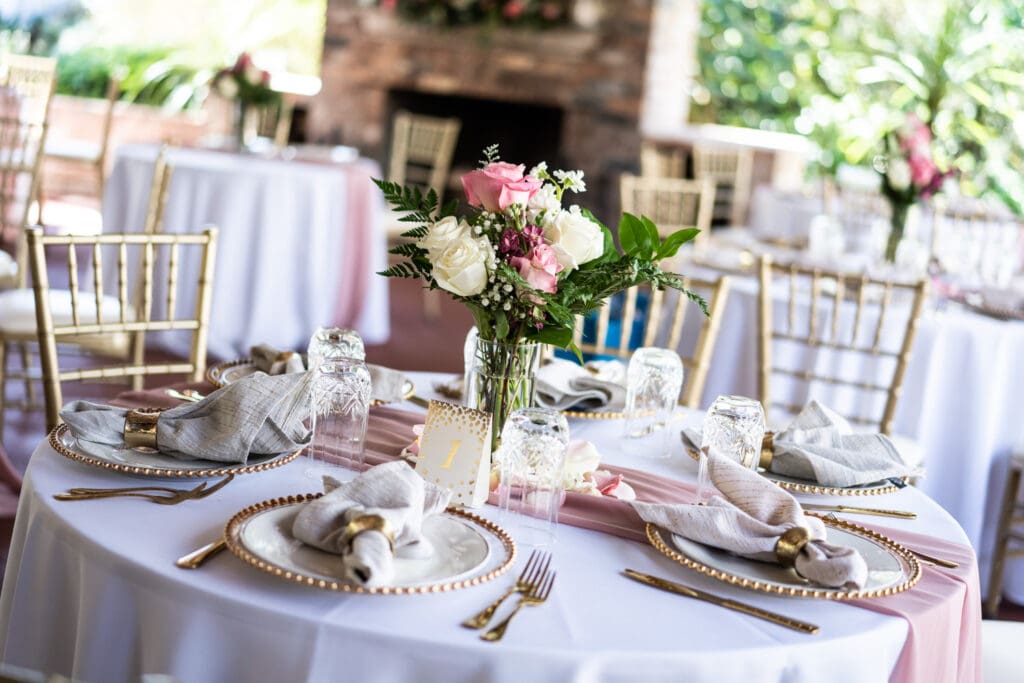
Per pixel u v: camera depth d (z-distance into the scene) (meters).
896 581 1.36
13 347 4.45
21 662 1.42
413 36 7.86
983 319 3.26
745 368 3.41
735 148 7.46
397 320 5.99
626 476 1.73
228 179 4.62
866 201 5.59
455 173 8.03
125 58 9.07
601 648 1.17
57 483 1.48
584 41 7.58
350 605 1.21
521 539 1.44
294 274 4.84
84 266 6.09
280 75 8.72
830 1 8.04
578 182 1.60
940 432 3.16
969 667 1.50
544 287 1.49
